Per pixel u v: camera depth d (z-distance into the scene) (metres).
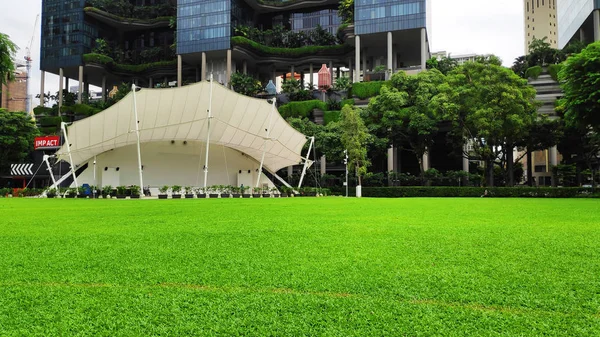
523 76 67.31
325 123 69.06
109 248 8.02
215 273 5.91
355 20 76.50
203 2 88.38
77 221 13.55
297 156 51.12
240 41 86.12
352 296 4.79
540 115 50.53
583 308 4.35
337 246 8.15
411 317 4.11
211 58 92.62
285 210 18.86
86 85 104.12
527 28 135.62
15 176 67.94
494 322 3.97
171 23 93.38
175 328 3.87
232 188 42.22
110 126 39.00
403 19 74.19
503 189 42.81
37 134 68.69
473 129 46.81
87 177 45.53
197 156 50.12
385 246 8.13
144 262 6.69
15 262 6.75
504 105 41.78
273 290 5.05
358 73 76.12
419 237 9.42
